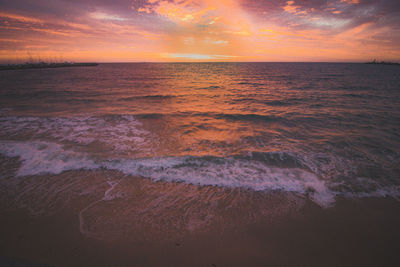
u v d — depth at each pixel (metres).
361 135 6.23
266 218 2.82
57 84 22.47
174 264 2.15
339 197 3.27
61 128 6.79
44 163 4.24
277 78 30.44
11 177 3.74
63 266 2.09
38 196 3.22
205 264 2.16
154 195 3.27
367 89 17.38
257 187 3.50
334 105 10.77
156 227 2.64
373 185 3.61
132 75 39.03
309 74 39.06
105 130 6.64
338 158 4.67
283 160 4.55
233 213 2.90
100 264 2.13
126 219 2.76
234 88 18.94
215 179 3.71
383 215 2.88
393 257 2.24
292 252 2.31
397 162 4.48
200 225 2.68
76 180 3.65
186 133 6.46
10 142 5.43
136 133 6.40
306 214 2.90
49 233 2.52
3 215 2.82
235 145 5.48
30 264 2.09
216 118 8.29
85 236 2.48
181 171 3.96
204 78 31.47
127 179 3.69
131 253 2.27
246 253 2.29
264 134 6.41
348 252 2.31
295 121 7.83
